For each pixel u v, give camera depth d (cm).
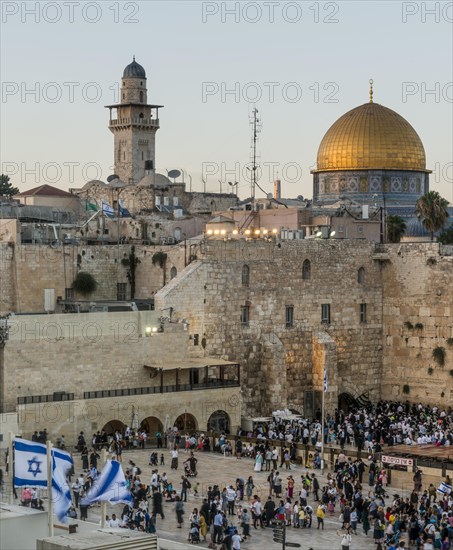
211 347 12325
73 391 10888
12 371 10556
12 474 7400
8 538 6278
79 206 17450
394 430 11425
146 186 18138
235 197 18988
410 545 7931
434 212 16300
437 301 13300
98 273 12975
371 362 13662
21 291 12425
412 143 19100
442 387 13275
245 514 8088
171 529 8219
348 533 8138
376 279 13700
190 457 9969
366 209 15588
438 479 9562
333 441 11506
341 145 19088
